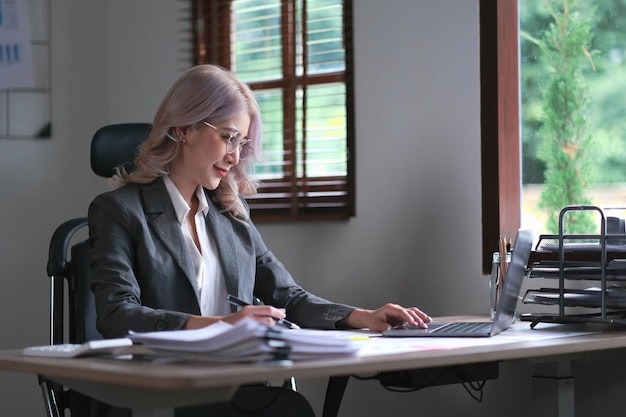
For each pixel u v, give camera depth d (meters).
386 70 3.58
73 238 4.46
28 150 4.35
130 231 2.39
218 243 2.60
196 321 2.08
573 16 3.29
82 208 4.50
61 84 4.46
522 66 3.39
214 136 2.52
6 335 4.24
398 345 1.98
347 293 3.70
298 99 3.94
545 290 2.67
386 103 3.58
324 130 3.86
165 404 1.59
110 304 2.22
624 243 2.69
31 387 4.25
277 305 2.71
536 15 3.36
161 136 2.54
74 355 1.83
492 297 2.81
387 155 3.58
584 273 2.56
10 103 4.32
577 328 2.52
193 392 1.56
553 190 3.32
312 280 3.82
